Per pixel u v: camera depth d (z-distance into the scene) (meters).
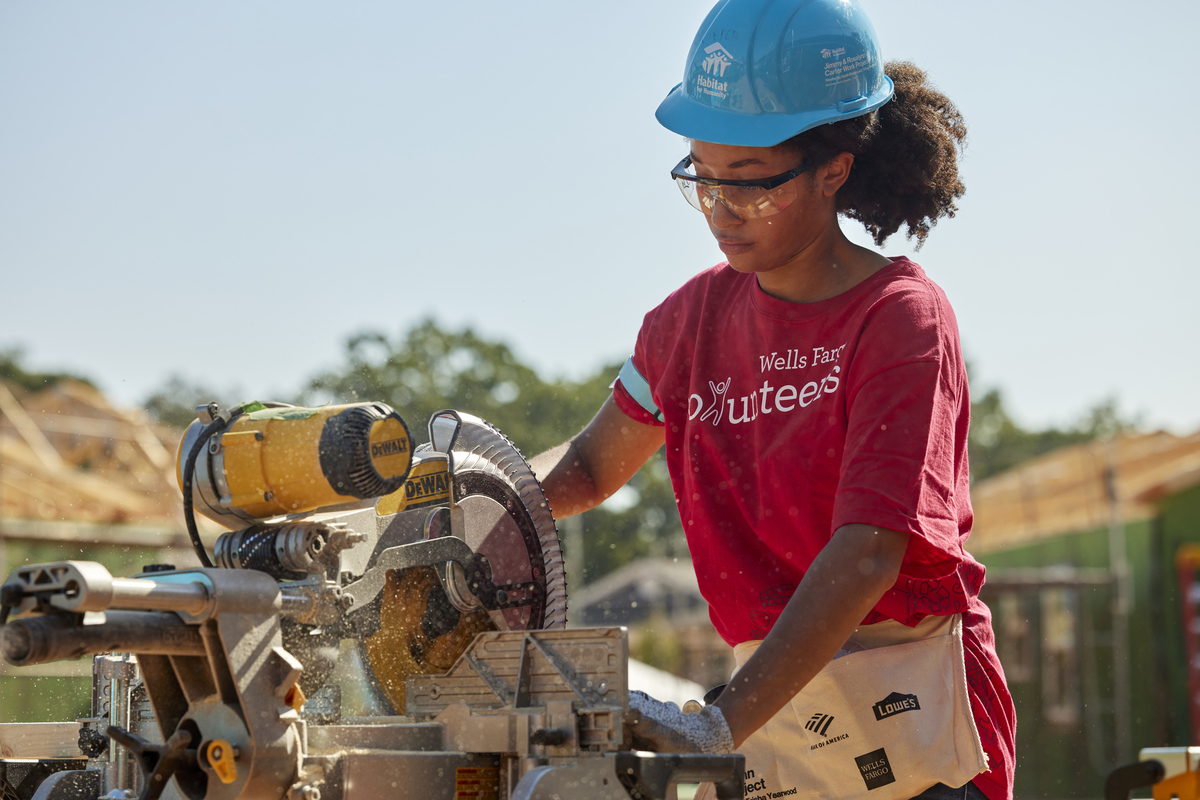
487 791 1.52
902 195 2.23
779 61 2.02
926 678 1.99
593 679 1.47
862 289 2.03
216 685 1.40
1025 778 20.22
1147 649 17.92
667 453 2.39
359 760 1.45
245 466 1.56
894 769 1.96
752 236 2.05
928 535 1.79
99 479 15.96
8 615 1.28
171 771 1.40
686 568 45.06
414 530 1.82
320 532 1.56
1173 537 17.67
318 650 1.57
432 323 57.84
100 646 1.30
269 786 1.40
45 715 9.62
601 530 54.91
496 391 58.50
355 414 1.55
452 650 1.89
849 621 1.73
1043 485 21.88
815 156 2.03
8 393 17.95
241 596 1.41
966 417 2.05
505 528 2.00
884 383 1.89
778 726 2.06
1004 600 21.56
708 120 2.04
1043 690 20.12
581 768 1.40
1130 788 2.61
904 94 2.21
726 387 2.25
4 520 13.66
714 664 36.66
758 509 2.15
